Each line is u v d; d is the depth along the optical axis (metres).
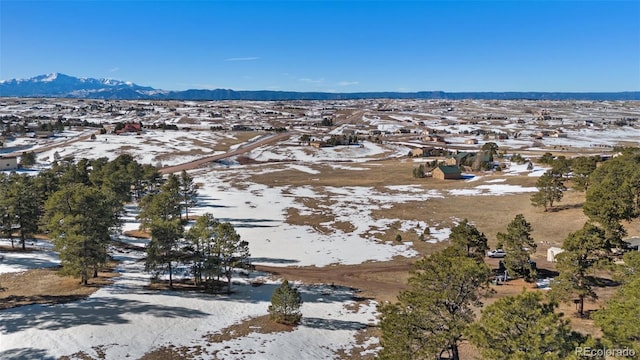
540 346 19.12
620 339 20.98
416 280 26.16
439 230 71.31
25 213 55.25
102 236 45.31
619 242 43.53
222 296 44.81
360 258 59.03
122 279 47.81
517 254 47.12
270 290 47.44
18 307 37.97
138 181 96.75
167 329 35.38
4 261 50.75
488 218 75.88
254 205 91.69
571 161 99.12
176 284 47.78
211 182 119.94
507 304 20.47
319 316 40.62
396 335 24.50
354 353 33.72
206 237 46.69
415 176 122.19
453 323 23.78
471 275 24.58
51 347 31.02
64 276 45.66
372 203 92.25
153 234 46.12
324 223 77.19
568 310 38.09
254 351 32.94
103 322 35.41
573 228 64.81
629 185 57.56
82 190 46.25
